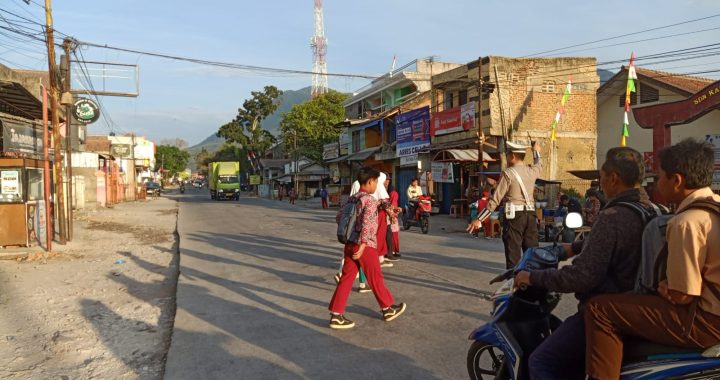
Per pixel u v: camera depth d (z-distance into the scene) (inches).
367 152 1411.2
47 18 531.2
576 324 118.9
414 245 505.0
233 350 204.2
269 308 268.1
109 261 451.5
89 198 1195.9
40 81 756.0
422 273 349.4
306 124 2052.2
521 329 137.4
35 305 290.7
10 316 267.6
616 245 110.3
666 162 105.0
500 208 267.4
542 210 604.1
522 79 894.4
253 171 3282.5
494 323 138.7
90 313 273.6
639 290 106.7
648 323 101.0
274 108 3117.6
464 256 427.2
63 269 407.2
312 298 288.7
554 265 134.2
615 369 105.9
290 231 669.9
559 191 748.0
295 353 199.9
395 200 413.4
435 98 1053.2
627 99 615.5
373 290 234.8
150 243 587.2
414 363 187.8
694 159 101.2
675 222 96.3
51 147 697.6
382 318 244.2
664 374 100.7
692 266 93.6
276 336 220.8
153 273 394.6
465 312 250.8
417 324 233.5
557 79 907.4
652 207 114.3
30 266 418.0
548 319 142.9
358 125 1485.0
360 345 207.8
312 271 371.2
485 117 885.2
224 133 3107.8
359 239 225.9
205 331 229.0
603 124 998.4
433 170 900.6
